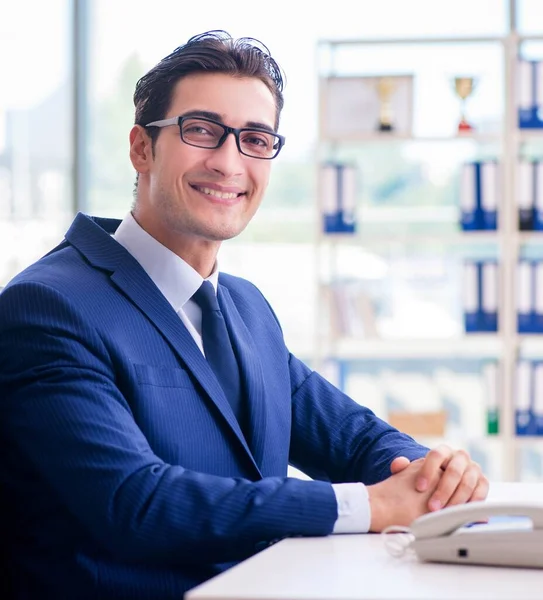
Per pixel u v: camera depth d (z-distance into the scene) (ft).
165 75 5.73
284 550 4.22
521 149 15.61
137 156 5.92
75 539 4.83
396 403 14.69
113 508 4.41
